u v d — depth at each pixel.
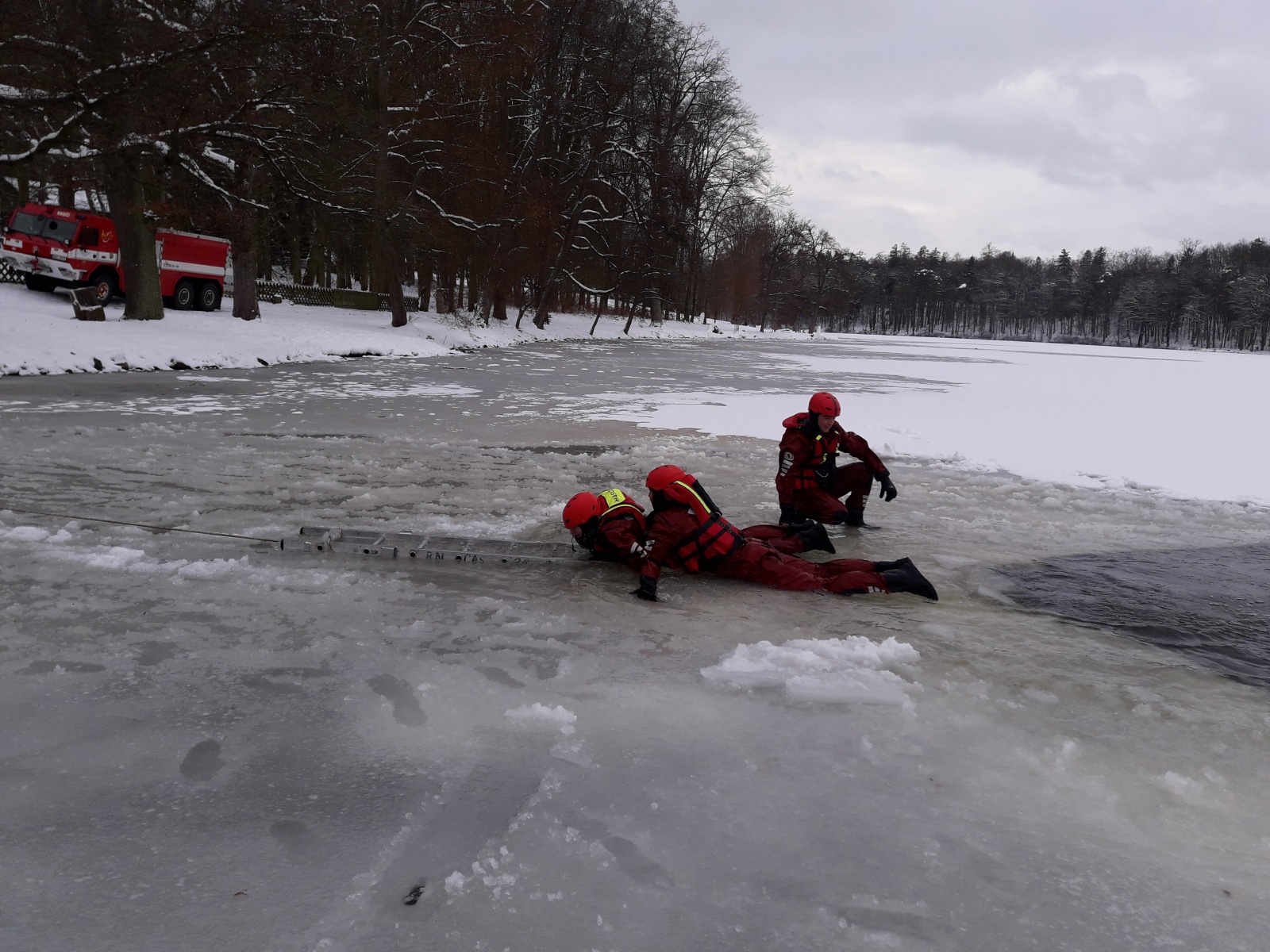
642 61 45.69
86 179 24.11
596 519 5.30
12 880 2.26
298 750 3.01
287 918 2.14
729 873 2.38
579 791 2.79
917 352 54.84
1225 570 6.29
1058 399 20.55
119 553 5.38
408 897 2.23
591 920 2.16
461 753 3.03
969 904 2.29
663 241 50.00
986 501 8.83
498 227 37.50
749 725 3.34
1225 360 53.53
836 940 2.12
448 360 27.03
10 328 18.88
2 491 7.21
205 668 3.71
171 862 2.36
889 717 3.46
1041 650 4.38
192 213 24.72
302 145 25.02
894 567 5.29
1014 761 3.13
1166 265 160.50
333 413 13.62
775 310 100.25
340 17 23.44
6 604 4.44
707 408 16.45
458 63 32.53
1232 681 4.04
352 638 4.14
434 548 5.71
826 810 2.73
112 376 17.72
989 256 178.50
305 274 51.03
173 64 18.47
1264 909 2.30
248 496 7.46
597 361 30.59
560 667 3.86
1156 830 2.70
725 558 5.24
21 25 17.41
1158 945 2.14
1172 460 11.63
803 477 6.82
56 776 2.79
